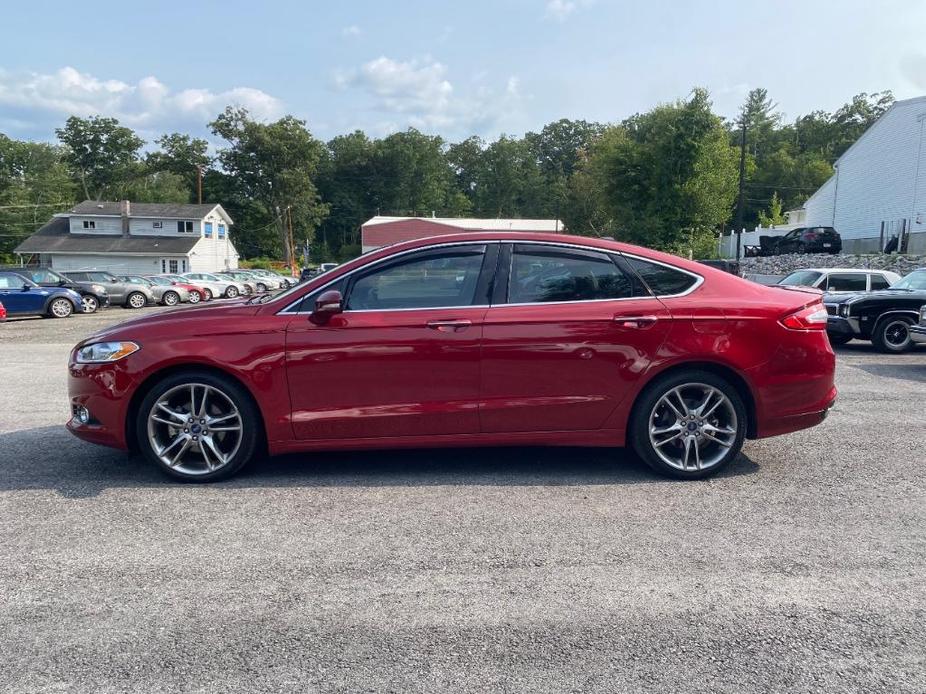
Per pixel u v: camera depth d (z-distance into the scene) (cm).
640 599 304
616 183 5134
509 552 351
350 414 446
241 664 257
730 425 464
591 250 468
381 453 530
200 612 293
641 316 450
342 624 284
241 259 8712
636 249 474
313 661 259
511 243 466
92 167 9188
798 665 257
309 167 8419
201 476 456
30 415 668
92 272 2897
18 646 269
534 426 457
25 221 7606
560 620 287
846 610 295
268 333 444
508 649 267
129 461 509
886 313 1166
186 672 252
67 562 340
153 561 341
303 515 402
